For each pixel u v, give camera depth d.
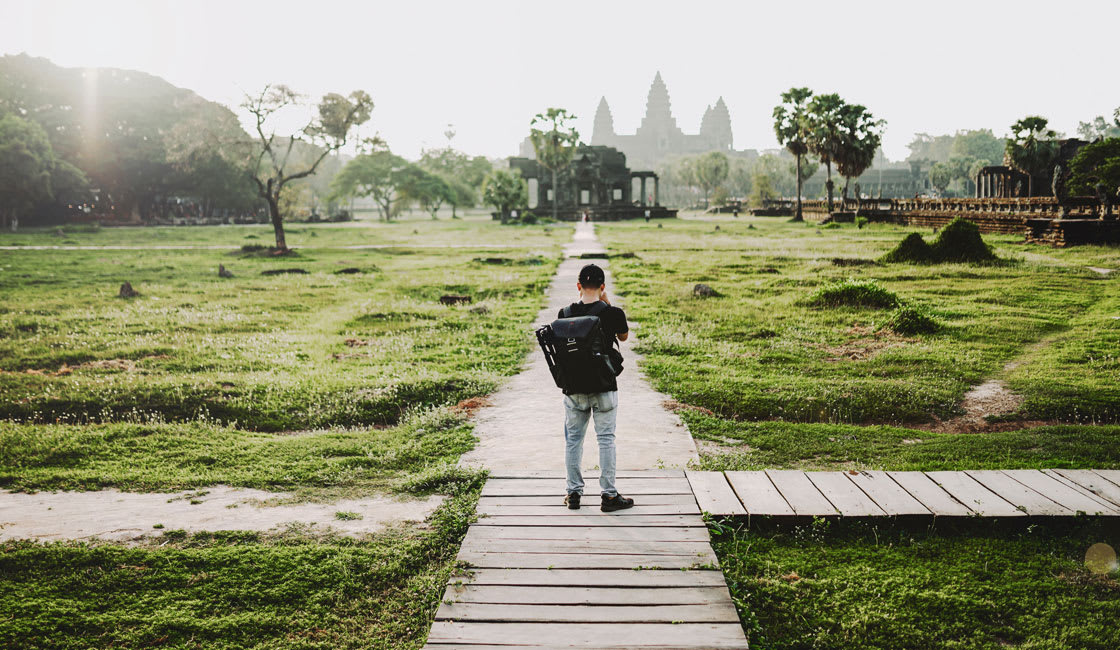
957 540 5.20
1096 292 18.52
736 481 6.07
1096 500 5.54
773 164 156.88
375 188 110.88
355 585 4.84
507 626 4.07
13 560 5.19
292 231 64.31
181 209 102.56
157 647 4.27
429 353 13.38
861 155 63.50
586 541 5.06
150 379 11.31
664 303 18.64
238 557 5.20
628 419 8.62
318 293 22.66
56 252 40.03
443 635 4.00
